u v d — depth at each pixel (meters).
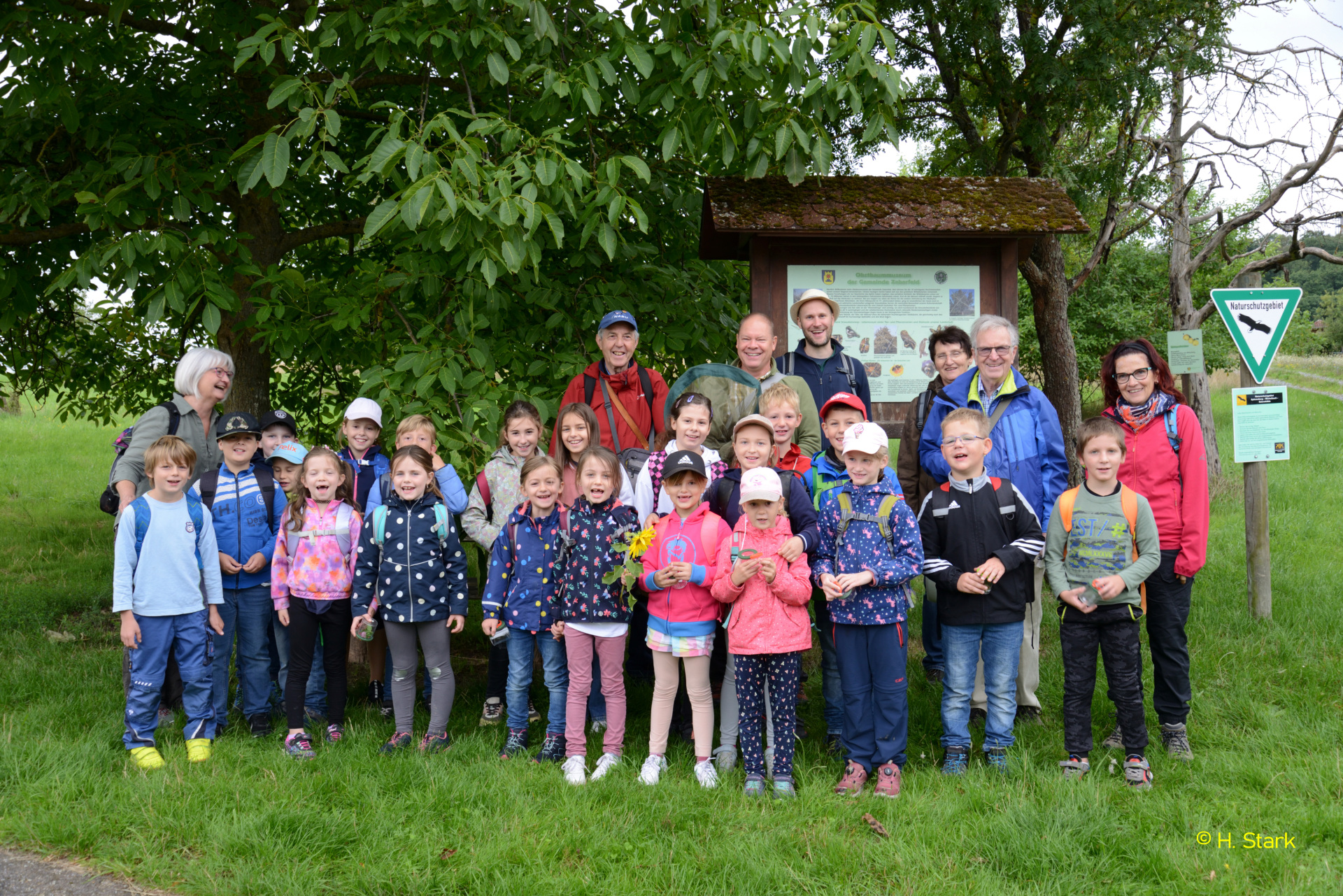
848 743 3.60
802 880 2.79
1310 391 21.03
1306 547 7.94
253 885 2.73
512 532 4.06
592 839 3.05
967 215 4.91
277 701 4.61
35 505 11.45
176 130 5.27
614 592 3.83
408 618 3.95
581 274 5.56
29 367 7.73
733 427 4.26
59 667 5.10
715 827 3.18
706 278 6.27
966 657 3.71
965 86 9.47
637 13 4.88
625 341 4.52
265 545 4.17
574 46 4.97
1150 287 19.80
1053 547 3.71
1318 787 3.32
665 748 3.78
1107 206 9.59
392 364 4.90
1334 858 2.85
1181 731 3.84
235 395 5.87
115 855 2.94
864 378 4.65
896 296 5.01
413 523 4.00
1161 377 3.91
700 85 4.45
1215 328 19.22
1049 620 6.26
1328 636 5.27
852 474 3.66
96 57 4.93
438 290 4.85
